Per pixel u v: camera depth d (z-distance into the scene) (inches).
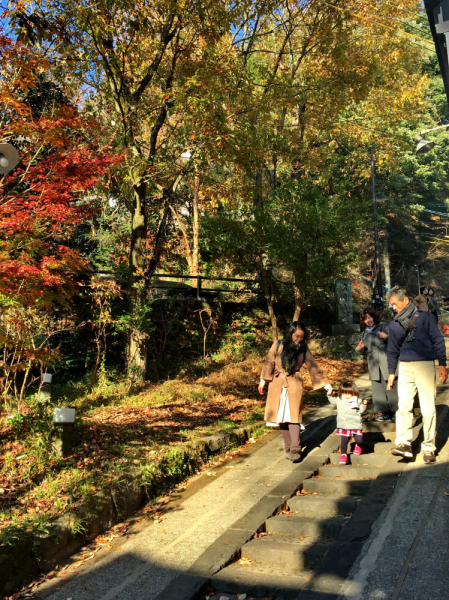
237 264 494.3
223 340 540.1
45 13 313.1
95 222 529.0
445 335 632.4
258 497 199.2
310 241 457.4
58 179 237.3
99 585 145.9
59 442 222.7
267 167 596.7
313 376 227.6
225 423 296.2
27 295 204.7
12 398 307.0
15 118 253.1
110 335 436.1
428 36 697.6
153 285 533.0
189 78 360.8
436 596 112.4
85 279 426.9
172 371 461.4
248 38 460.8
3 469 202.7
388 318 813.2
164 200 448.5
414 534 140.7
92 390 366.6
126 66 425.1
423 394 191.6
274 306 595.5
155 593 139.2
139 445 246.2
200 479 229.6
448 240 1498.5
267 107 459.5
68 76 368.8
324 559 136.3
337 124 701.3
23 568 148.6
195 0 360.8
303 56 584.1
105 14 355.6
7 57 243.9
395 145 943.0
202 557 153.3
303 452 243.6
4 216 215.6
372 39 619.2
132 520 192.4
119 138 377.7
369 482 195.5
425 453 191.9
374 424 247.3
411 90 729.0
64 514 171.0
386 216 1326.3
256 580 139.3
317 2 523.2
